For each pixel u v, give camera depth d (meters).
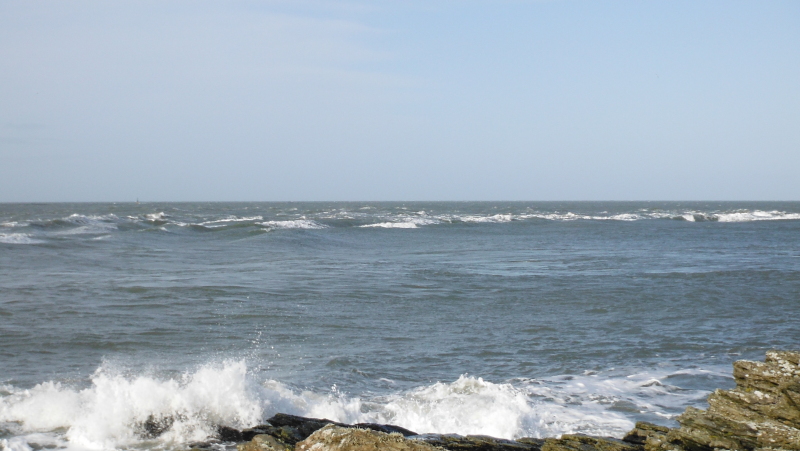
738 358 13.02
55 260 28.94
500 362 12.52
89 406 8.55
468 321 16.59
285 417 8.62
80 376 10.90
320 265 29.75
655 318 17.27
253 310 17.42
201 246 38.84
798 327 16.22
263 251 36.81
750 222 86.06
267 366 11.88
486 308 18.64
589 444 7.80
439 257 35.03
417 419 9.08
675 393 10.64
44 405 8.52
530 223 78.38
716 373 11.84
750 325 16.42
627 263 32.28
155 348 13.06
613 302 19.81
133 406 8.42
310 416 8.95
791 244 46.41
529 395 10.38
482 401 9.61
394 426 8.62
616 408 9.86
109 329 14.60
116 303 18.02
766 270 28.80
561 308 18.73
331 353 12.91
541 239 50.97
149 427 8.13
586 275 27.03
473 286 23.31
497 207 167.00
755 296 21.22
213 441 7.93
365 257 34.47
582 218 91.19
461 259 33.94
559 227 70.19
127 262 29.25
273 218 76.94
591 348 13.71
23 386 10.14
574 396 10.39
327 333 14.84
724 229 67.50
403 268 28.94
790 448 7.06
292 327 15.43
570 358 12.84
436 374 11.62
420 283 23.86
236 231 49.31
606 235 56.53
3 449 7.38
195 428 8.20
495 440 8.11
